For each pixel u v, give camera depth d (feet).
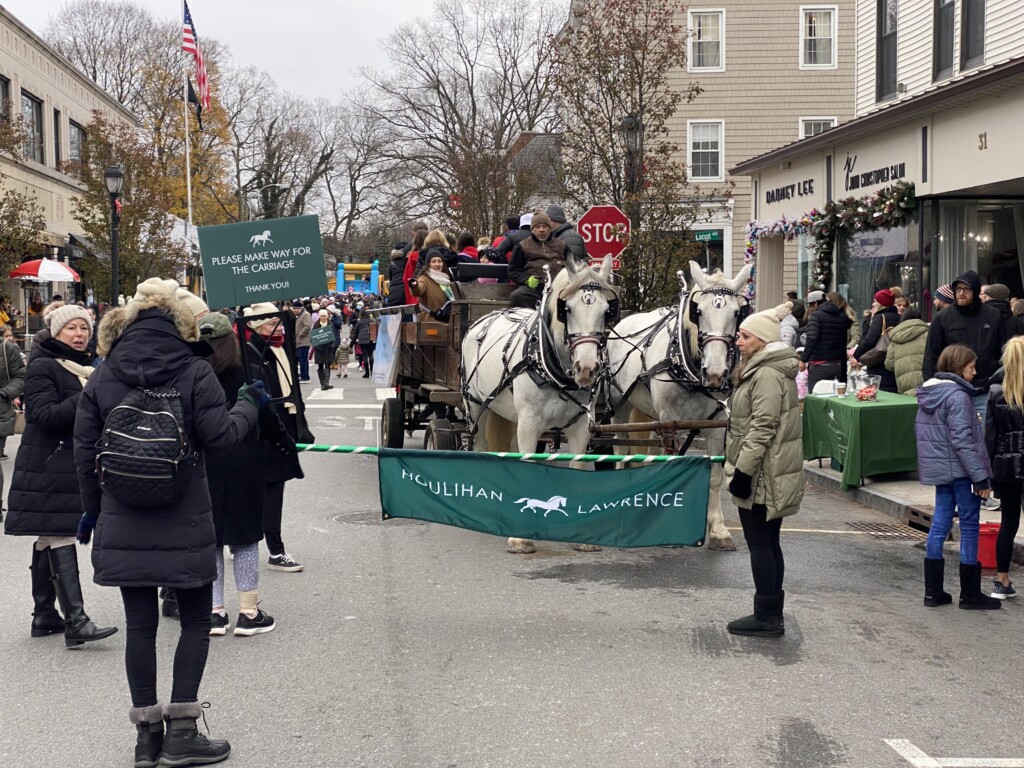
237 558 21.72
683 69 105.50
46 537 21.44
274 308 24.76
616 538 23.94
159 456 15.07
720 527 30.01
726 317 26.50
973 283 33.83
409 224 170.09
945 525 24.04
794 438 21.31
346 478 42.52
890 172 56.13
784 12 104.88
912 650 20.94
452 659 20.30
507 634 21.86
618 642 21.35
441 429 35.01
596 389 28.66
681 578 26.58
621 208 56.29
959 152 49.57
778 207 71.77
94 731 17.04
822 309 48.83
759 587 21.66
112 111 150.10
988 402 24.77
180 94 191.01
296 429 25.49
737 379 22.03
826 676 19.35
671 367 28.25
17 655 20.93
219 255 21.97
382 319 42.93
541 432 28.66
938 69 57.72
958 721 17.21
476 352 31.65
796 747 16.12
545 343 27.45
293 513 35.04
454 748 16.12
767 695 18.37
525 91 153.28
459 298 36.78
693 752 15.92
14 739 16.70
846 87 105.29
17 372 40.16
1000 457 24.06
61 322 21.30
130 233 106.32
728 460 21.99
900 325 41.73
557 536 23.95
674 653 20.67
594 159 59.98
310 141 244.01
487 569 27.43
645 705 17.88
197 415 15.80
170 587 15.55
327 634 21.90
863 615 23.47
